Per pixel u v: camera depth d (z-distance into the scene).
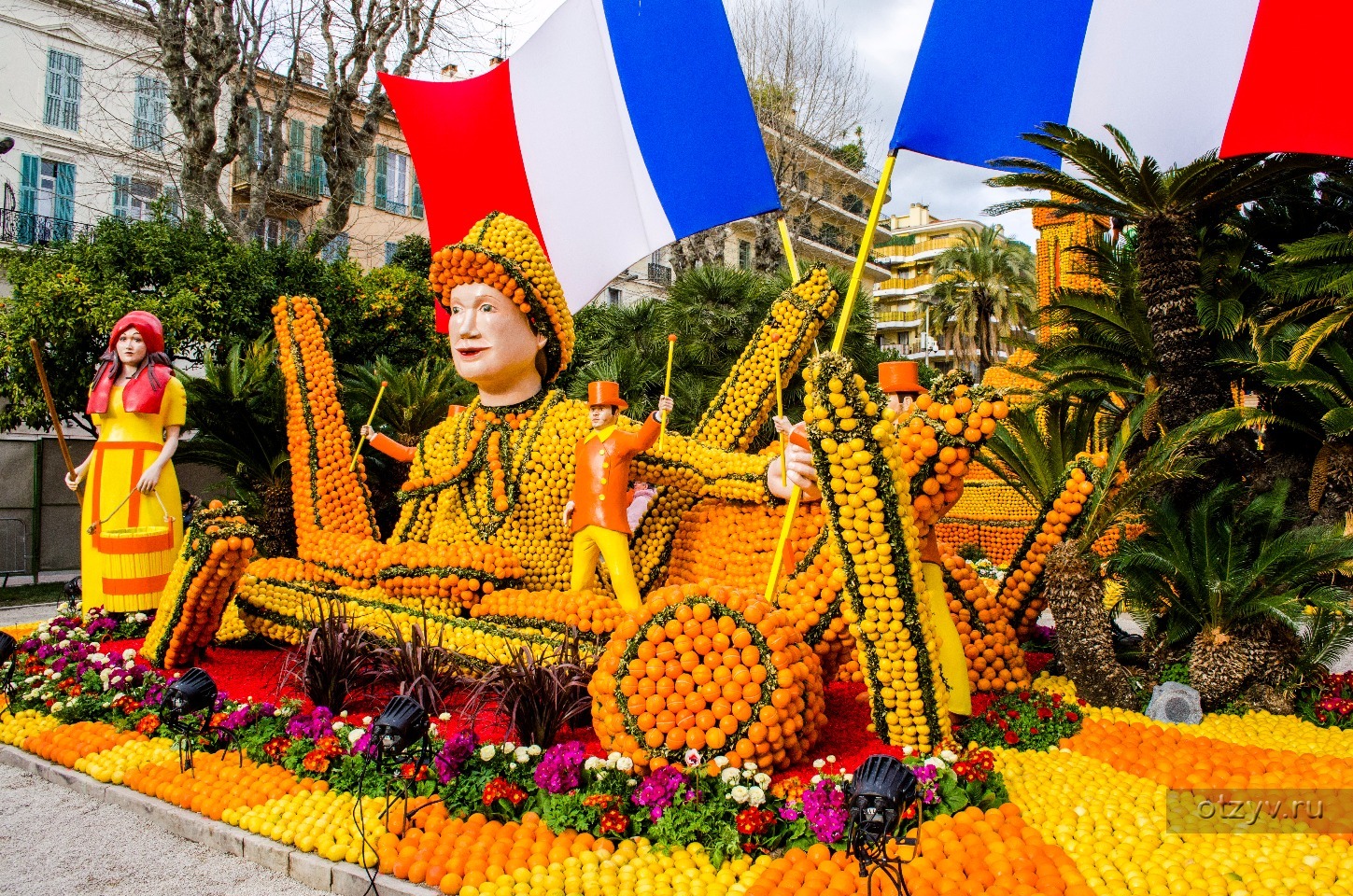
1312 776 4.33
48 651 6.48
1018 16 6.12
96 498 7.57
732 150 7.28
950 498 4.60
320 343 7.85
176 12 15.40
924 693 4.34
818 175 29.34
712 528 6.70
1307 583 6.04
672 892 3.42
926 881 3.30
